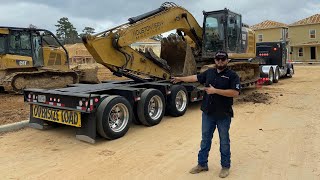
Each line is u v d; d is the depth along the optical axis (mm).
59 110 7078
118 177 4969
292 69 22688
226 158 4898
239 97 12688
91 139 6656
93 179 4902
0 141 6965
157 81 9797
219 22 11812
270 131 7562
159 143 6727
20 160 5773
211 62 12375
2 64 13281
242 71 13656
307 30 49500
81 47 53344
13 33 13523
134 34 9031
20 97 13039
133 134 7453
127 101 7324
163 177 4945
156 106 8477
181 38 11117
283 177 4875
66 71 14688
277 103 11414
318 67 36719
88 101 6434
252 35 14398
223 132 4824
